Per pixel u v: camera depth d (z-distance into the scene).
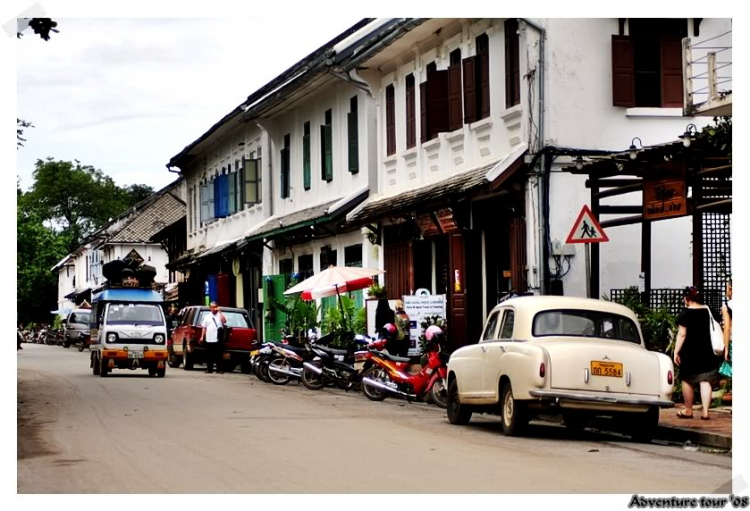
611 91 24.81
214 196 54.84
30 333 102.62
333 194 38.88
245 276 51.88
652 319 21.16
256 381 31.55
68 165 114.31
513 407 16.53
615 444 15.84
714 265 21.69
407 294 32.25
